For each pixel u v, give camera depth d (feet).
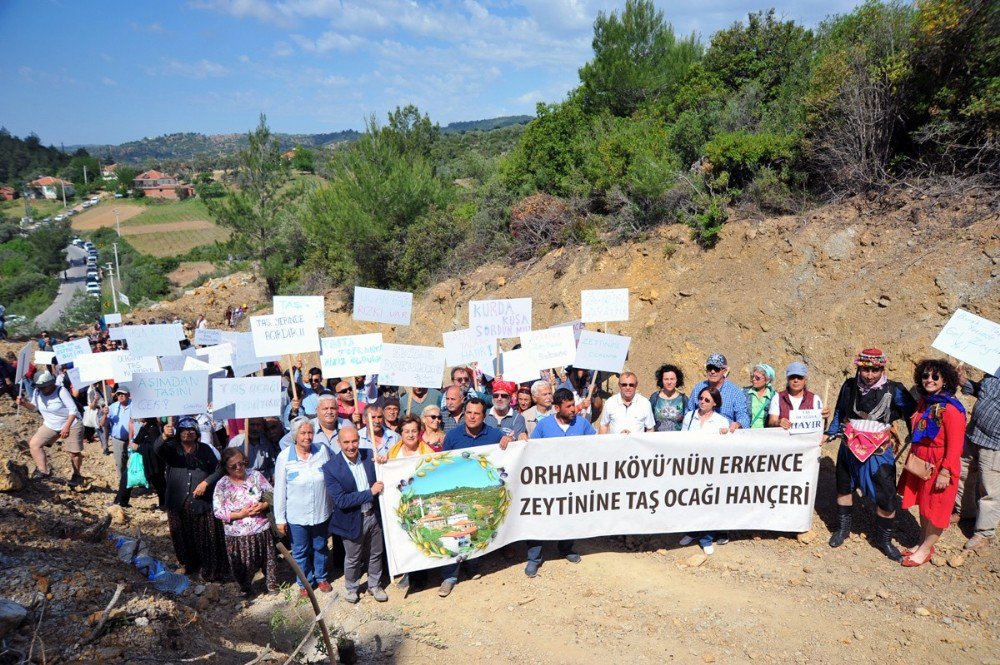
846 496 22.89
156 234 376.89
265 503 21.94
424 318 62.23
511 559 24.38
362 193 69.31
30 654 14.90
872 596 20.15
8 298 242.78
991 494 20.95
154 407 24.59
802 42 53.11
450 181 91.97
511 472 22.17
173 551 25.85
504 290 53.26
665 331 38.50
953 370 20.71
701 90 53.83
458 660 18.58
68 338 88.07
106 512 28.86
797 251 34.35
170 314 98.73
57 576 18.39
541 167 62.49
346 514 20.98
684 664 17.98
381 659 18.67
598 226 48.44
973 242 28.02
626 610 20.61
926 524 21.07
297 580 23.54
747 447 22.84
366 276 71.72
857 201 34.22
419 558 21.49
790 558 22.76
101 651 15.72
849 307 30.48
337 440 23.32
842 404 22.68
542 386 23.68
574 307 45.14
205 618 20.01
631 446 22.65
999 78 29.68
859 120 34.55
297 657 17.93
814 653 18.06
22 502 24.56
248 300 101.96
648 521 23.08
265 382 24.88
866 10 36.50
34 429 45.70
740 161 40.06
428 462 21.61
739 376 34.01
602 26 63.46
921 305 28.09
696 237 39.99
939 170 32.68
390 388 34.83
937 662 17.37
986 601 19.27
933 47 31.50
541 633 19.72
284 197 108.47
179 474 23.18
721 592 21.20
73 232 392.47
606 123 59.16
